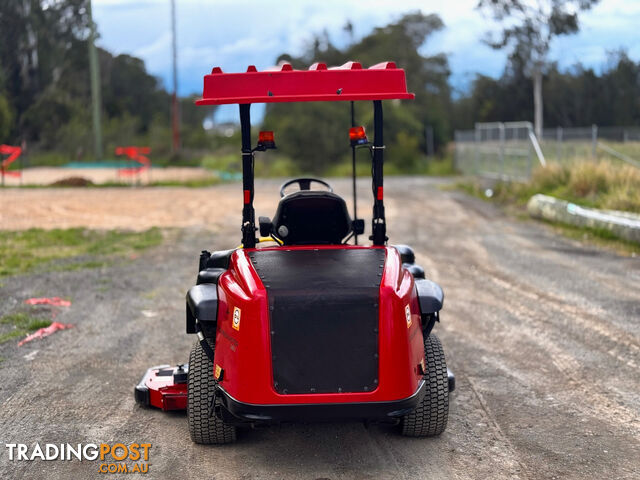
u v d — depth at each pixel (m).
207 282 3.95
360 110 29.33
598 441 3.72
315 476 3.35
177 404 4.06
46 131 39.50
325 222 3.96
